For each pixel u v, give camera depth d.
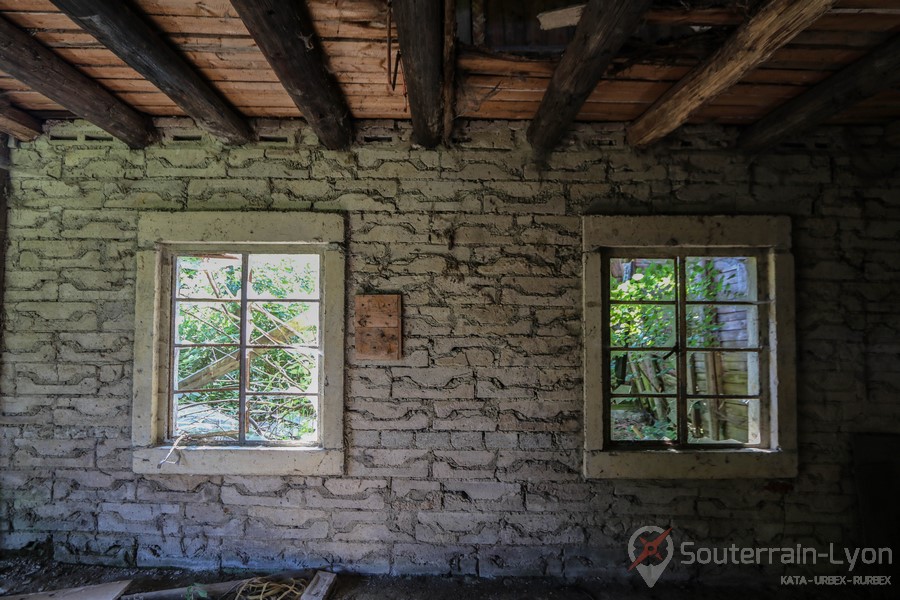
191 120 2.70
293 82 1.99
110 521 2.63
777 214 2.64
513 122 2.70
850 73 2.00
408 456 2.62
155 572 2.59
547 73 2.09
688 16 1.70
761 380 2.65
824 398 2.63
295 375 3.93
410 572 2.61
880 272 2.66
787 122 2.34
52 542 2.64
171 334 2.70
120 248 2.68
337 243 2.64
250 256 2.88
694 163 2.70
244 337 2.70
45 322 2.67
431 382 2.64
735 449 2.62
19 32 1.85
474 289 2.66
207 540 2.63
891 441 2.56
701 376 3.35
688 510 2.62
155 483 2.63
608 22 1.56
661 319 3.36
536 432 2.63
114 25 1.63
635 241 2.62
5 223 2.68
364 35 1.86
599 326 2.61
